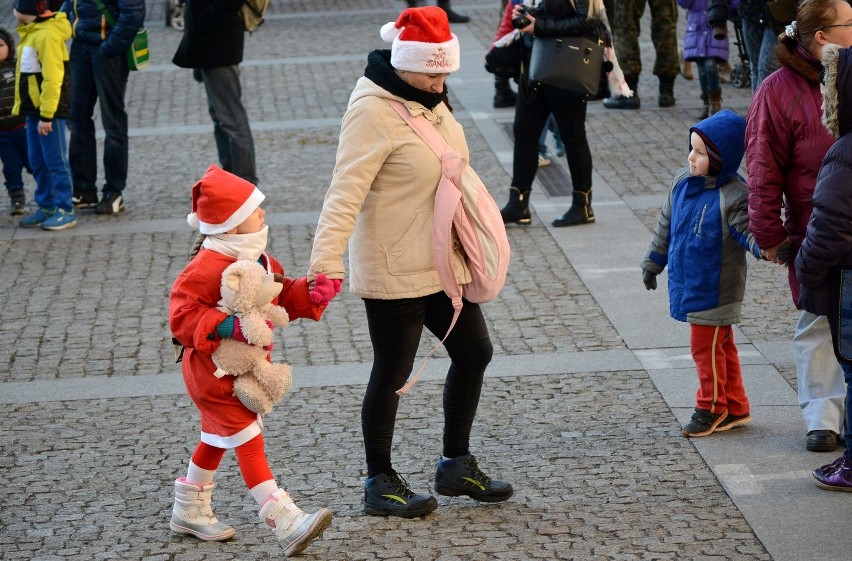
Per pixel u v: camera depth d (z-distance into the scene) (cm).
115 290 1006
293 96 1745
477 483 610
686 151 1391
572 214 1142
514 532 587
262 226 566
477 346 596
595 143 1444
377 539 584
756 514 599
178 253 1101
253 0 1211
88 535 598
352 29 2303
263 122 1595
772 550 561
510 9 1111
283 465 675
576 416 734
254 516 616
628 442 693
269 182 1323
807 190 626
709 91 1517
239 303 537
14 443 716
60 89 1141
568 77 1062
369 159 560
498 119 1567
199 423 741
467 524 598
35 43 1132
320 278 549
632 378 792
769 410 730
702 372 694
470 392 605
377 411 598
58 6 1186
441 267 568
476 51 2034
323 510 559
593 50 1070
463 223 570
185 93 1794
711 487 632
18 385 812
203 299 545
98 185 1345
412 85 569
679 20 2258
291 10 2581
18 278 1043
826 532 577
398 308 580
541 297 961
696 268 674
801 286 610
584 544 572
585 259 1050
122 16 1166
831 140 619
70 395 791
